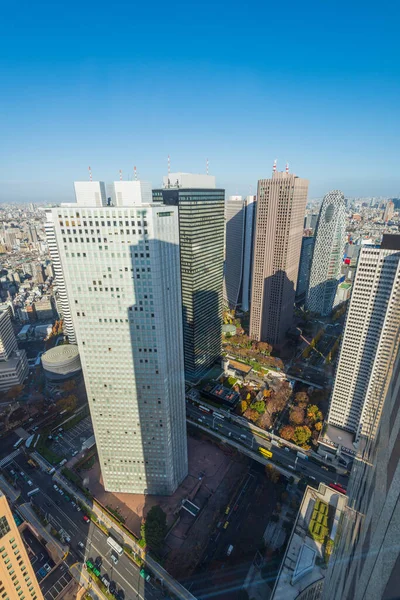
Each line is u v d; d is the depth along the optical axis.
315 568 149.25
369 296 199.75
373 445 50.91
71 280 143.38
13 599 113.56
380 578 30.44
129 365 157.62
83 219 133.38
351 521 59.22
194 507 188.00
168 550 168.12
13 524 109.19
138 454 181.00
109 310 147.50
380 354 197.75
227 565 161.38
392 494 33.12
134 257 137.12
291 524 179.75
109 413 171.12
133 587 154.50
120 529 176.62
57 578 156.12
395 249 193.12
